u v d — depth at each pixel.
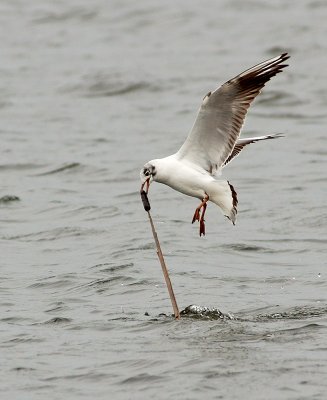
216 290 14.43
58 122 29.17
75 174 23.34
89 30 42.34
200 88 32.72
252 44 38.16
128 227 18.55
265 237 17.62
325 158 23.97
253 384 10.54
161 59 36.88
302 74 33.50
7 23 43.94
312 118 28.50
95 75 34.56
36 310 13.76
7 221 19.47
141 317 13.20
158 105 30.92
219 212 19.41
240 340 11.95
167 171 12.76
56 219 19.50
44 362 11.53
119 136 27.22
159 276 15.20
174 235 17.84
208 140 12.76
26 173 23.58
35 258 16.70
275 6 43.66
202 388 10.49
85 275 15.38
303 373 10.78
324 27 39.78
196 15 43.19
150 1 45.75
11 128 28.48
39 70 36.09
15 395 10.62
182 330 12.48
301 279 14.92
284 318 12.92
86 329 12.73
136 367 11.20
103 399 10.40
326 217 18.72
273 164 23.56
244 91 12.45
